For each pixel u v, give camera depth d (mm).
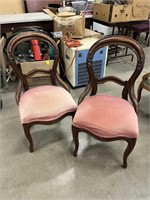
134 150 1560
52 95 1461
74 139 1382
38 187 1278
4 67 2219
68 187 1280
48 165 1427
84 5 2916
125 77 2678
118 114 1260
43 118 1344
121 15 2598
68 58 2275
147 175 1361
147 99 2205
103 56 2307
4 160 1464
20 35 1428
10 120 1881
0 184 1293
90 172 1376
